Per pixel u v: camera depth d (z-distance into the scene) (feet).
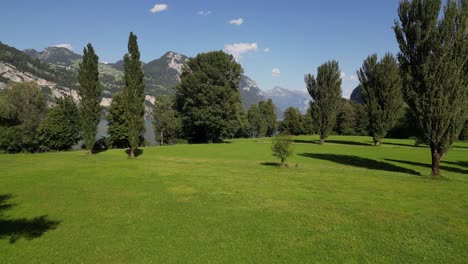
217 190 73.77
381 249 41.39
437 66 92.99
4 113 215.72
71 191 72.79
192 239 44.55
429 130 95.55
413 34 98.37
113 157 155.22
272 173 99.96
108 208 59.41
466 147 232.73
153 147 234.79
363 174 99.81
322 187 77.61
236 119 282.77
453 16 91.45
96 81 170.40
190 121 274.57
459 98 91.56
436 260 38.50
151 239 44.68
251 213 56.08
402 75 104.01
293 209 58.54
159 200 64.85
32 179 86.79
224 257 39.09
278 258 38.83
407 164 143.74
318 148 227.20
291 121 466.70
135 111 156.04
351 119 434.30
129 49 151.74
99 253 40.45
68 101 223.92
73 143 224.74
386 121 242.37
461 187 78.59
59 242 43.93
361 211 57.31
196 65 274.16
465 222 51.55
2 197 67.56
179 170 104.12
